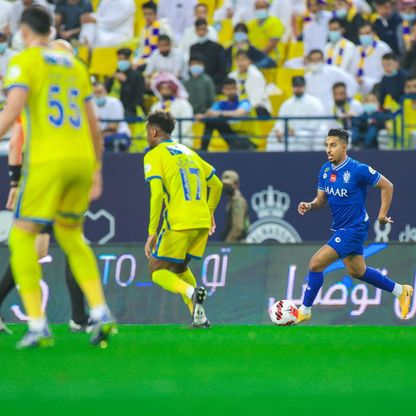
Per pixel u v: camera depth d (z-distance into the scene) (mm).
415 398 19203
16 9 74062
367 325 42969
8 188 56469
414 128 57844
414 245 44344
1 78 67000
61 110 26047
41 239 35344
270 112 63875
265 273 44812
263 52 67312
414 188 53844
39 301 27250
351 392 20062
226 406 18188
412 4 70125
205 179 39969
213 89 62531
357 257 38906
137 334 35031
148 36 70938
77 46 72250
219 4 74375
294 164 54906
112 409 17906
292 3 71500
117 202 56000
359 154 54281
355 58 67438
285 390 20359
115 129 61219
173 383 21438
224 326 41031
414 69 62688
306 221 54812
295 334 35531
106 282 45188
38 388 20594
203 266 45250
